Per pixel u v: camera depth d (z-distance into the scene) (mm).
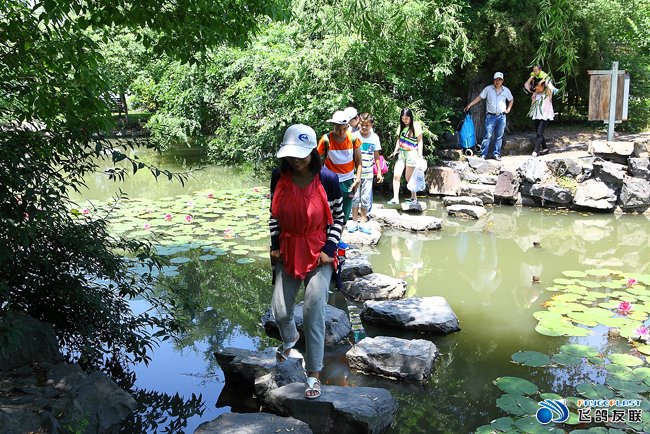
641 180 9086
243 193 10930
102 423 3379
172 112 14812
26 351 3740
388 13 9531
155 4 4383
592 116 10758
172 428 3648
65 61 4066
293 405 3623
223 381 4270
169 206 10000
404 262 6934
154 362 4566
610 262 6805
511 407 3703
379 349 4371
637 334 4668
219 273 6641
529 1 11773
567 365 4293
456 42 10492
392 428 3604
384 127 10805
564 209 9445
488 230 8297
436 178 10438
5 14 4012
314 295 3561
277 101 11531
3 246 3578
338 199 3570
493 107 10617
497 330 5008
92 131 4145
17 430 3076
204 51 4727
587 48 12422
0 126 4020
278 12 5000
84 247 4152
